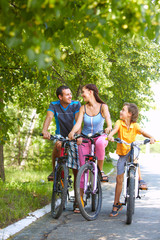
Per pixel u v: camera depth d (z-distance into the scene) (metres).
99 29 2.41
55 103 5.88
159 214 5.86
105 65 13.45
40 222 5.08
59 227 4.79
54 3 1.98
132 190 4.95
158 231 4.62
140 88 18.84
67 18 2.62
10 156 20.22
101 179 5.55
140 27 2.35
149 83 19.62
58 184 5.44
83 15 2.55
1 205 5.61
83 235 4.38
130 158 5.41
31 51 2.08
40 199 6.82
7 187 8.46
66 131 5.88
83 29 2.70
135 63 18.31
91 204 5.45
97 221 5.20
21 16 2.21
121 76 18.17
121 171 5.54
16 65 6.50
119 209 5.62
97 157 5.42
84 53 12.66
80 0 2.52
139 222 5.17
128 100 18.78
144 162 30.91
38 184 9.99
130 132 5.54
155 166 24.80
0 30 2.13
